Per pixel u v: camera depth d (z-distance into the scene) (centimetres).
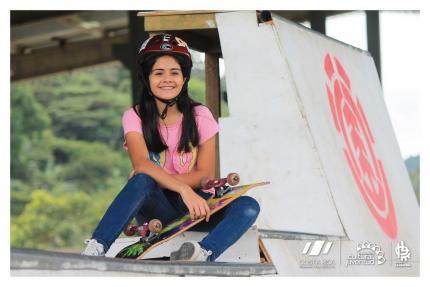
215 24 551
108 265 380
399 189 707
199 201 468
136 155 495
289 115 534
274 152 533
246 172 534
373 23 1336
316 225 527
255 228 493
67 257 362
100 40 1816
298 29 598
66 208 3150
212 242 463
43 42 1844
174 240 516
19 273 344
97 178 3544
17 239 2986
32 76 1881
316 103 568
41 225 3052
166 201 487
